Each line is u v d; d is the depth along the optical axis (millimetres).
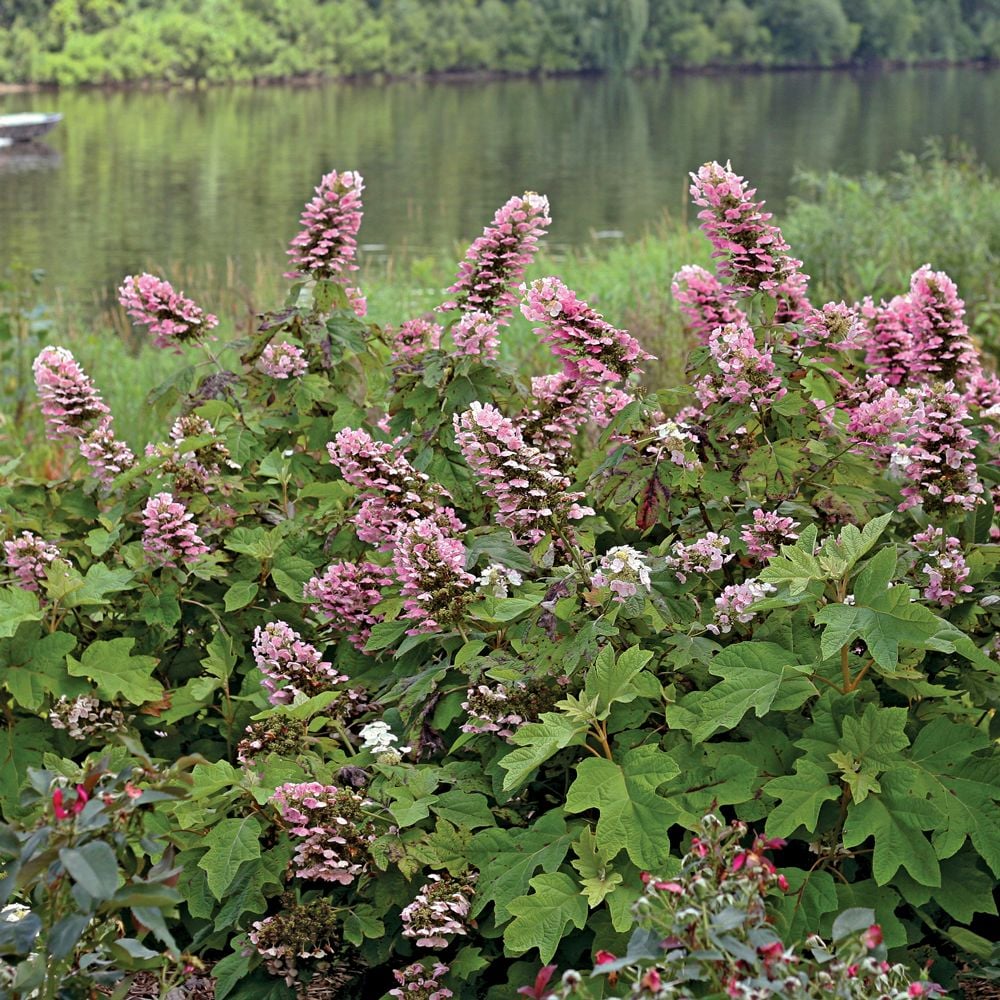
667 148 44469
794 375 3912
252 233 26500
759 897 2502
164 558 3885
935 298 4238
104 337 12188
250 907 3332
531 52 87312
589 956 3252
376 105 66375
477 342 4199
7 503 4352
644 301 11234
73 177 36906
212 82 80500
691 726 3129
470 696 3383
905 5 93250
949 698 3355
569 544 3494
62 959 2488
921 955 3203
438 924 3121
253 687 3906
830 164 38250
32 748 3744
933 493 3672
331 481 4488
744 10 91312
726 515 3812
